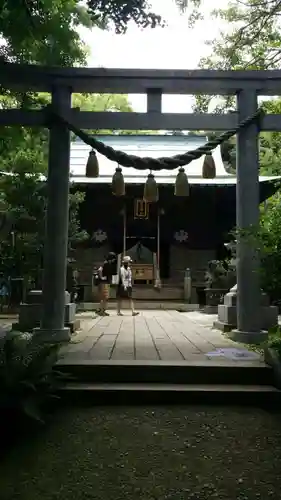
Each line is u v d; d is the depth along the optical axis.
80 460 3.52
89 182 15.61
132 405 4.86
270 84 7.66
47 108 7.63
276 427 4.25
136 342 7.32
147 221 17.70
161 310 15.27
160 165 7.53
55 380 4.80
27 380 4.21
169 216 17.62
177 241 17.67
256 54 9.00
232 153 17.02
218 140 7.55
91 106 17.69
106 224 17.55
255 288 7.39
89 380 5.31
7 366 4.28
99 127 7.65
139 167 7.56
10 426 4.15
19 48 7.21
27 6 4.93
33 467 3.40
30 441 3.89
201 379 5.32
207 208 17.44
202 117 7.74
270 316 8.20
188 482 3.17
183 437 4.00
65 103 7.61
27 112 7.62
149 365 5.36
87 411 4.66
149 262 17.89
